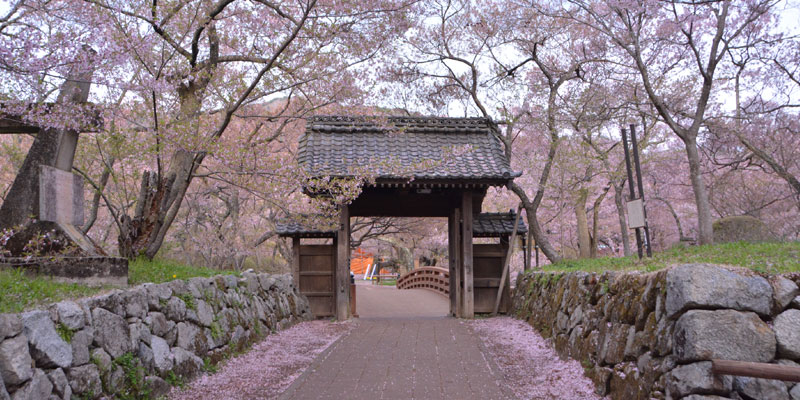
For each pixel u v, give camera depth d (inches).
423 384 248.2
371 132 531.2
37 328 144.6
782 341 153.7
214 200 709.3
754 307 157.5
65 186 245.3
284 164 321.7
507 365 289.4
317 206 349.7
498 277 545.3
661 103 407.8
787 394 150.7
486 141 531.2
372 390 237.8
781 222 624.4
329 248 543.8
